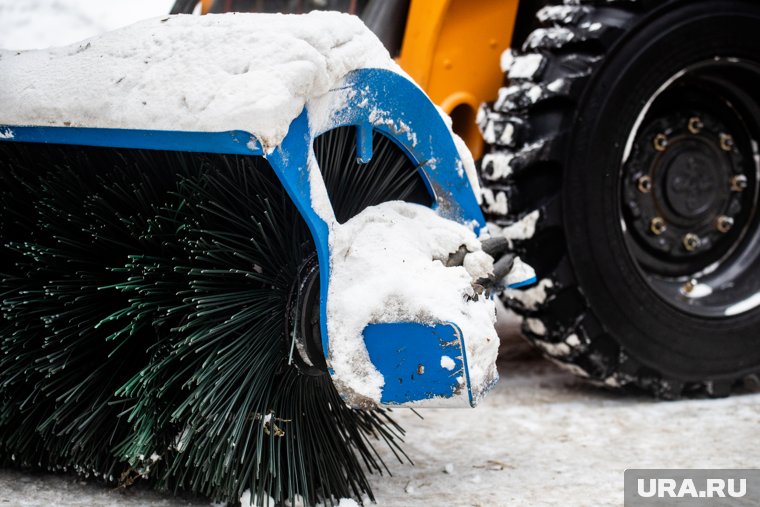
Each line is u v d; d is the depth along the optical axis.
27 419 1.96
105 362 1.91
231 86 1.57
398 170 1.93
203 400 1.69
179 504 1.88
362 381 1.68
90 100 1.73
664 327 2.65
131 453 1.79
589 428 2.45
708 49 2.63
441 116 1.93
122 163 1.93
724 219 2.86
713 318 2.72
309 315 1.76
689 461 2.19
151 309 1.79
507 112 2.53
